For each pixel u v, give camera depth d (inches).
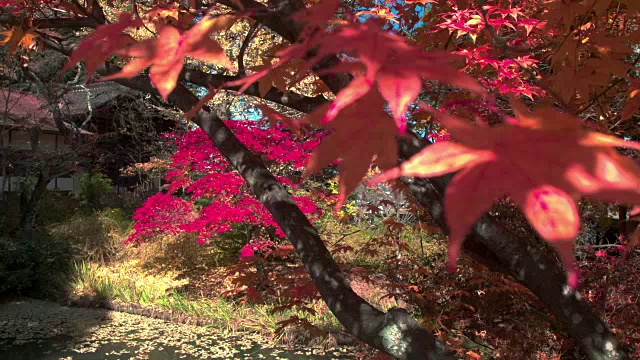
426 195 52.8
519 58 63.1
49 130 568.4
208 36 17.1
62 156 429.4
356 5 75.5
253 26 54.4
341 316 51.7
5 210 452.8
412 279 152.0
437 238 157.9
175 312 264.1
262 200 62.0
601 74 40.2
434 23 68.0
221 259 354.3
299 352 210.4
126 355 209.8
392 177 10.6
